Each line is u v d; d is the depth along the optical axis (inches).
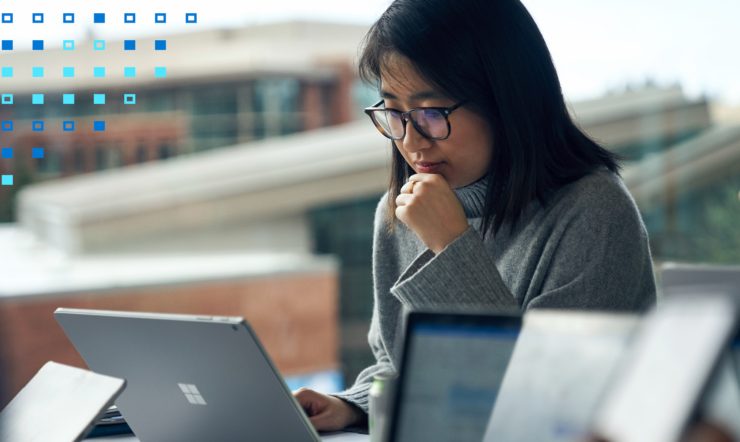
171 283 430.3
